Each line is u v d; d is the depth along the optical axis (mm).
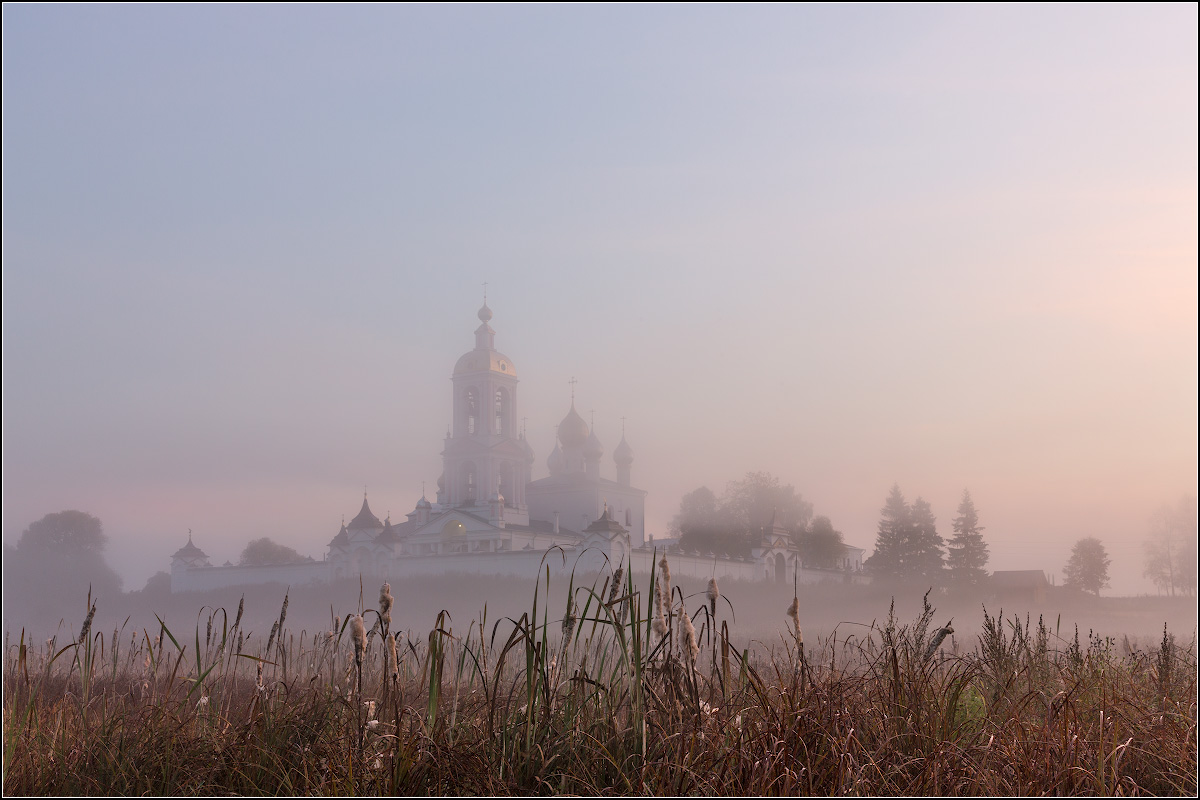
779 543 95812
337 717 5863
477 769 5051
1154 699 6707
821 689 5871
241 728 5766
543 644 5355
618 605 5828
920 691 5977
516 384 122000
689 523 107312
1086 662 7922
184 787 5176
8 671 6727
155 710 5996
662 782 4906
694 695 5402
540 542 105250
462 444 117000
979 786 5078
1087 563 101812
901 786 5098
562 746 5289
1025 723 5867
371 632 6102
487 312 123188
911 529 104562
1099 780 5105
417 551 102625
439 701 5941
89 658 6535
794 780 4898
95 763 5473
